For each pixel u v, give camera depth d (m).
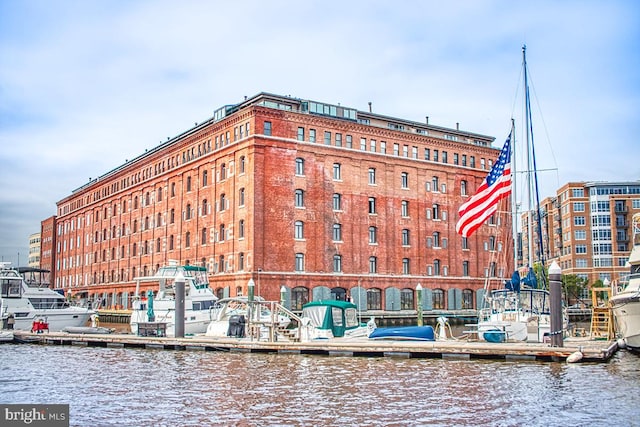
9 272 52.00
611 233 130.25
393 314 72.38
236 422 20.23
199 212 76.56
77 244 117.69
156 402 23.41
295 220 68.25
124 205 98.81
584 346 35.78
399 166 77.44
